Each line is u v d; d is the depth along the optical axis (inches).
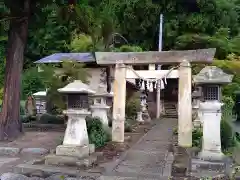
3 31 411.2
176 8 895.1
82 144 260.5
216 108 240.2
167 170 235.0
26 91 740.7
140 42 949.8
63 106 495.8
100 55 374.9
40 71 565.0
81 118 265.0
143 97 668.1
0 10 367.2
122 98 366.9
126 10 892.0
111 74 541.3
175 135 430.3
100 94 396.2
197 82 242.2
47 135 409.4
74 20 463.2
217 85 241.3
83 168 238.7
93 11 468.8
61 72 508.7
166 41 892.0
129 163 260.8
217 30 829.8
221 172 223.1
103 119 396.2
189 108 343.3
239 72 638.5
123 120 364.8
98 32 633.6
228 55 731.4
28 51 900.6
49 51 879.1
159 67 521.3
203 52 342.3
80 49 761.0
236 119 549.6
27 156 294.7
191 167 232.5
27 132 435.5
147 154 298.2
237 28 917.8
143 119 642.8
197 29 832.3
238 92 589.6
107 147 327.0
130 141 376.2
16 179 214.2
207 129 241.9
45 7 406.6
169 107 862.5
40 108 578.6
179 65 351.6
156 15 889.5
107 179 212.4
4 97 390.6
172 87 887.1
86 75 507.8
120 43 912.9
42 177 222.4
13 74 391.2
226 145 305.6
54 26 836.0
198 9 872.9
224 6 872.9
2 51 832.9
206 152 237.6
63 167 239.5
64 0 407.8
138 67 456.8
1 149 310.5
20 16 387.9
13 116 389.7
